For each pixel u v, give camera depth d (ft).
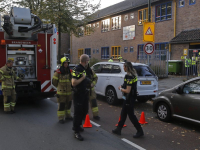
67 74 19.72
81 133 17.35
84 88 15.65
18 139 15.90
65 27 54.08
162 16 66.18
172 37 63.00
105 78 27.96
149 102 30.27
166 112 20.43
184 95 18.58
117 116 22.45
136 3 77.71
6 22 22.66
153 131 18.12
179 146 15.07
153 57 51.83
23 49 24.94
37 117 21.72
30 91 25.57
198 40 51.19
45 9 49.78
